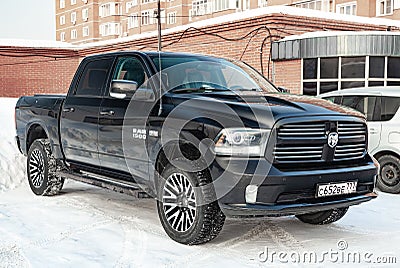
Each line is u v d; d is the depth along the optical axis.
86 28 73.00
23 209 6.37
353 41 12.66
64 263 4.40
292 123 4.52
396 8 33.12
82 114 6.21
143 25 60.66
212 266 4.36
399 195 7.73
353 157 5.05
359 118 5.09
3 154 8.43
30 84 21.31
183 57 6.00
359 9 35.84
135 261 4.46
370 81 12.89
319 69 13.20
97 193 7.43
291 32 13.84
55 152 6.89
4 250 4.73
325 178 4.64
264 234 5.42
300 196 4.57
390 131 7.93
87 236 5.20
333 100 8.74
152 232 5.36
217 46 15.02
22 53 21.08
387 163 7.99
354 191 4.93
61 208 6.44
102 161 5.96
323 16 15.02
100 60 6.36
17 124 7.72
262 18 13.70
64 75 21.75
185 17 55.06
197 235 4.76
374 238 5.29
